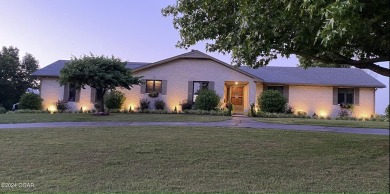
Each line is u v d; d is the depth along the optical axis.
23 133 10.46
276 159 7.53
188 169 6.71
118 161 7.21
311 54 6.87
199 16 8.45
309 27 4.96
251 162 7.27
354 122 16.42
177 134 10.61
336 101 22.00
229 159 7.49
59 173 6.34
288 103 22.14
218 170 6.67
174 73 21.64
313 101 22.09
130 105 21.64
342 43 6.26
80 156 7.56
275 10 5.43
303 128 13.00
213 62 21.55
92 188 5.51
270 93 21.08
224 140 9.57
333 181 6.04
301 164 7.15
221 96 21.30
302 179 6.14
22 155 7.55
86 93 21.91
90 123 14.05
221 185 5.76
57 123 13.96
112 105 21.20
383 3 4.36
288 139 9.90
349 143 9.35
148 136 10.16
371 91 21.86
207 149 8.40
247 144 9.05
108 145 8.72
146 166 6.89
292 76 22.78
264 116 19.44
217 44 8.11
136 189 5.50
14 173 6.27
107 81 17.09
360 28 4.27
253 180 6.06
